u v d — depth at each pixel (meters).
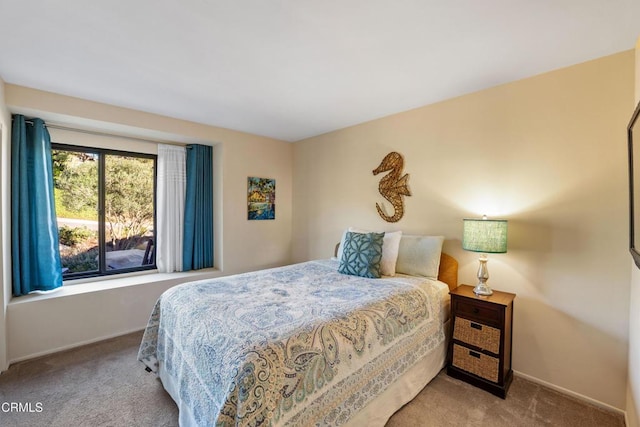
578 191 1.96
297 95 2.54
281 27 1.57
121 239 3.33
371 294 1.95
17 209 2.50
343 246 2.78
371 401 1.56
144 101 2.68
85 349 2.58
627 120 1.79
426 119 2.78
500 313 1.95
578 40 1.69
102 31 1.60
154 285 3.10
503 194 2.29
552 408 1.84
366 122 3.30
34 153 2.59
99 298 2.76
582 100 1.94
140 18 1.49
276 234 4.18
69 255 2.99
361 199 3.38
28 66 2.00
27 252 2.55
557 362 2.04
